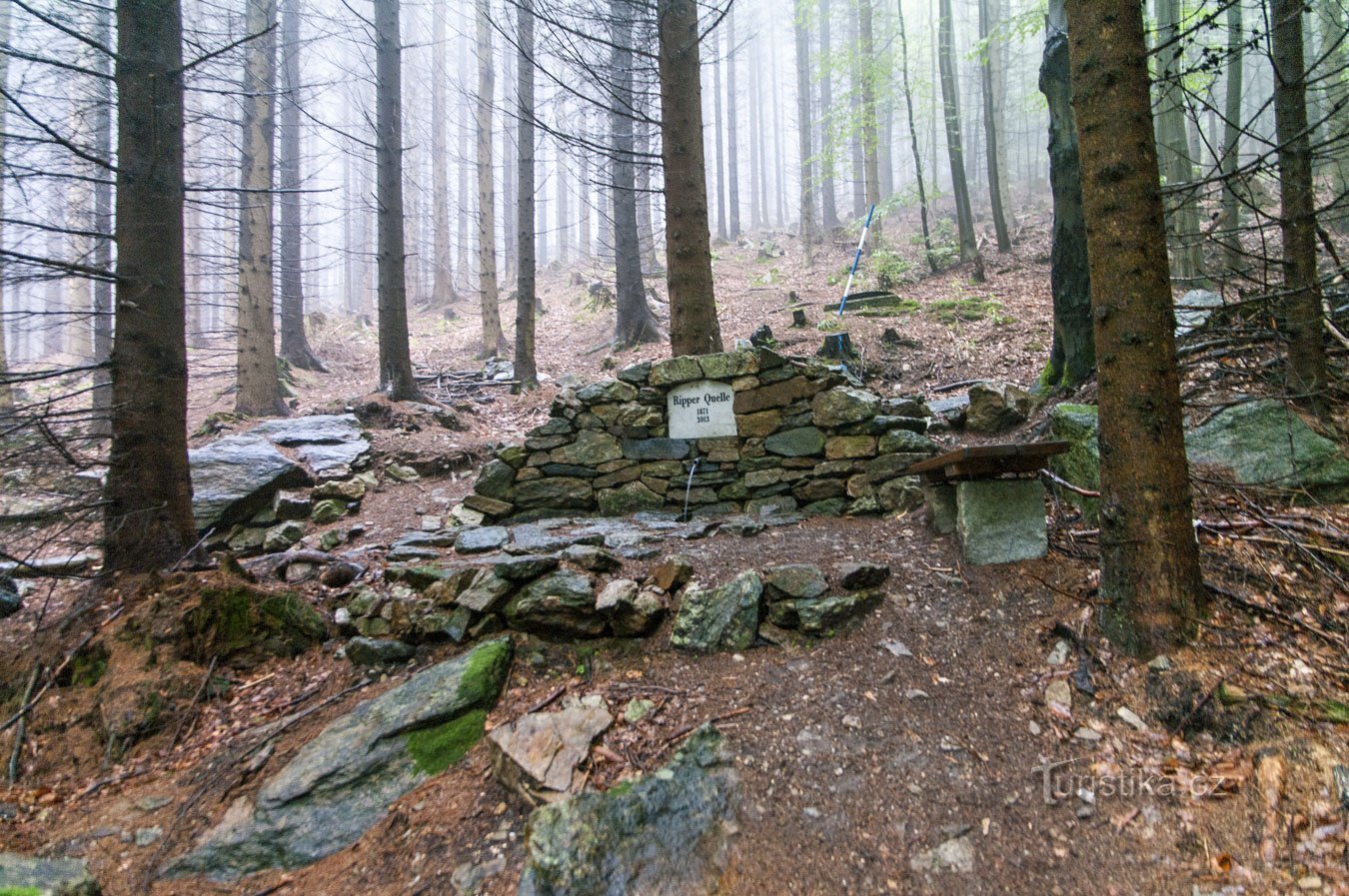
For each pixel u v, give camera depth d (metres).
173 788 3.34
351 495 6.71
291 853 2.90
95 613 4.25
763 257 23.08
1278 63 4.56
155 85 4.67
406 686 3.79
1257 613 3.22
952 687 3.32
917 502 5.19
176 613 4.15
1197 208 10.48
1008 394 6.48
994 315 11.47
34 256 4.06
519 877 2.60
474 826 2.94
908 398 6.14
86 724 3.75
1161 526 3.16
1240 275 4.81
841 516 5.43
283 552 5.52
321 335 19.38
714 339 6.74
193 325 19.08
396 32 10.19
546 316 19.34
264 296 11.42
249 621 4.35
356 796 3.15
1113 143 3.22
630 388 6.11
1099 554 3.60
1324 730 2.59
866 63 17.58
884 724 3.16
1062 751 2.87
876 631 3.79
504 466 6.16
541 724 3.37
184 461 4.83
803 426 5.74
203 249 19.98
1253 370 5.12
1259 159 3.61
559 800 2.85
